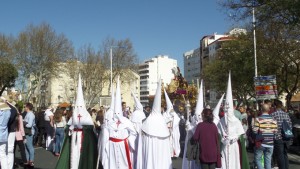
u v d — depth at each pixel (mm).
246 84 42438
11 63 56312
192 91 29172
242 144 10297
